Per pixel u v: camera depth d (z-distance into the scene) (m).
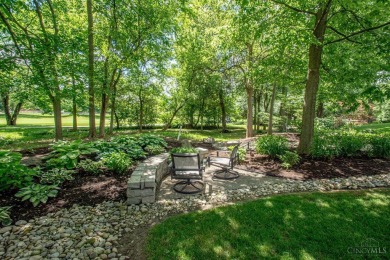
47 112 9.98
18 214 3.00
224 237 2.60
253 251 2.35
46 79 6.18
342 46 6.40
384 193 3.78
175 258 2.26
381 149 6.00
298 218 2.98
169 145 8.14
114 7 8.83
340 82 6.78
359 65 6.19
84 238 2.57
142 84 14.35
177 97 15.65
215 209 3.30
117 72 11.41
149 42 9.79
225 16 10.90
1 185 3.38
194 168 4.10
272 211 3.18
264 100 20.30
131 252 2.37
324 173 4.89
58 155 4.92
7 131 13.70
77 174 4.42
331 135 6.65
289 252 2.32
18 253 2.29
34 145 8.24
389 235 2.60
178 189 4.23
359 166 5.32
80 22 10.12
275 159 6.23
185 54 13.25
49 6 7.66
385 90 4.89
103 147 5.80
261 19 6.09
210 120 22.97
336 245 2.42
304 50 7.10
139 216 3.17
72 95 7.23
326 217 3.00
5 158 3.51
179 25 11.16
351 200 3.51
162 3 9.38
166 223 2.91
